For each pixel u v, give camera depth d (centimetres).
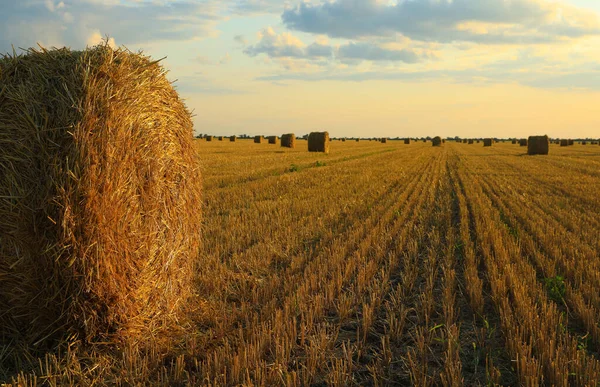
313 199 1399
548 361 436
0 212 421
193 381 412
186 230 579
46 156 423
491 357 455
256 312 554
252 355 442
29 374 414
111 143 443
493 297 598
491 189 1791
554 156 4100
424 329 537
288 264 762
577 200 1466
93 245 435
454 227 1093
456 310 596
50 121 426
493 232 962
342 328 541
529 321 508
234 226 993
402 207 1360
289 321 516
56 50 462
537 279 707
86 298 441
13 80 436
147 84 493
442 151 5219
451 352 456
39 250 428
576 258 784
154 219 502
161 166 514
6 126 422
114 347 463
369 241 881
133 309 477
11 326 449
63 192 420
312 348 453
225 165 2402
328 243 886
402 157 3822
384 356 459
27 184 423
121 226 456
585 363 435
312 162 2761
